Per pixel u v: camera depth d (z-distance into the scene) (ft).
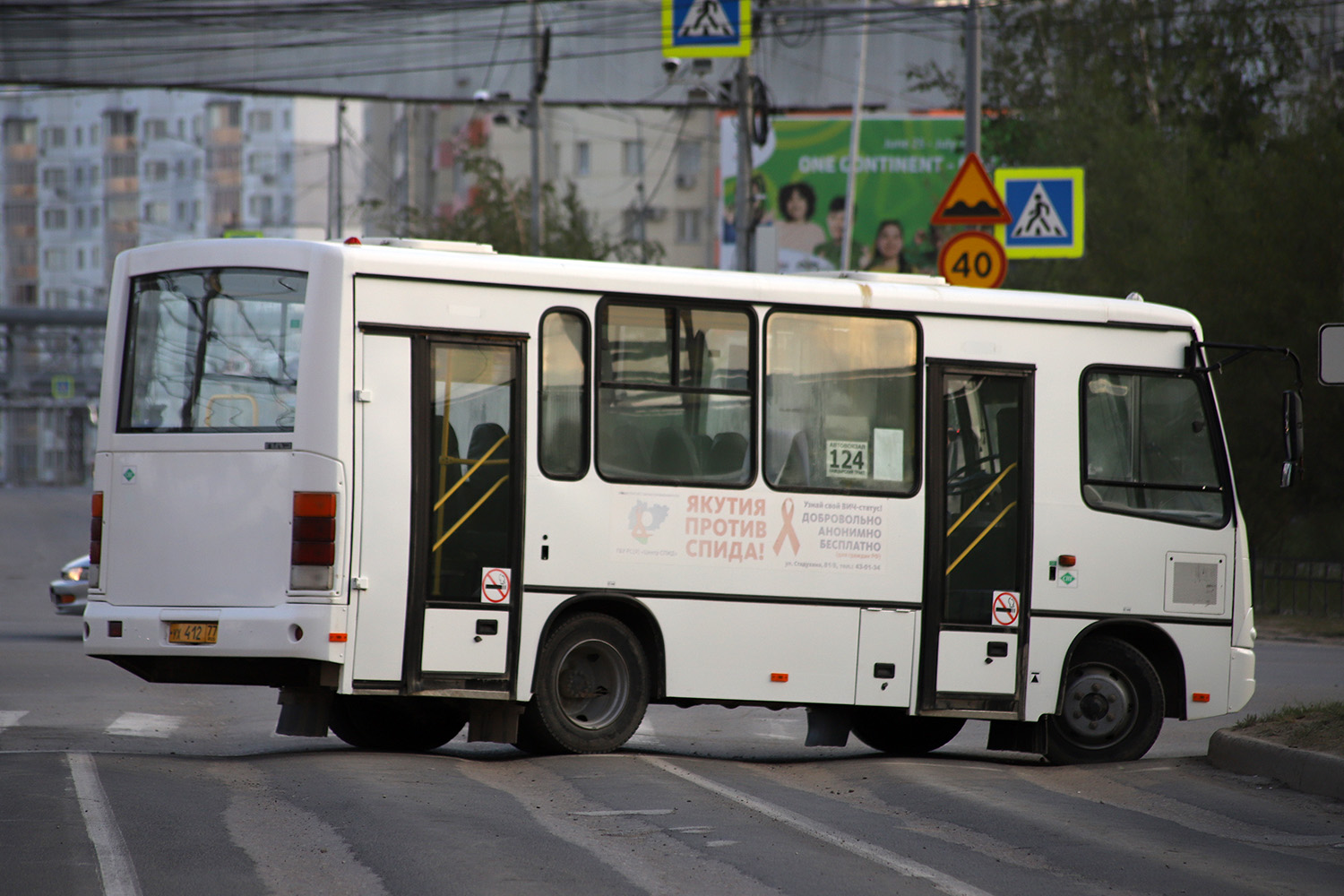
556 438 136.98
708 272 143.23
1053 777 141.18
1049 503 152.25
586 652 138.82
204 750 148.66
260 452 130.62
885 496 146.51
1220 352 322.75
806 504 143.95
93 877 90.02
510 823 107.34
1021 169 284.20
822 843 105.19
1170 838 112.27
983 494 150.00
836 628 144.15
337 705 150.10
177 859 94.58
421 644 131.44
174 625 131.34
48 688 191.42
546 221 598.34
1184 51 448.24
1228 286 320.91
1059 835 111.34
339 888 89.20
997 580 149.79
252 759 134.31
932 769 141.90
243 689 200.23
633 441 139.44
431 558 132.16
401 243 135.85
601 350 138.72
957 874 97.55
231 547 130.82
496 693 134.00
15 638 253.03
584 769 131.03
